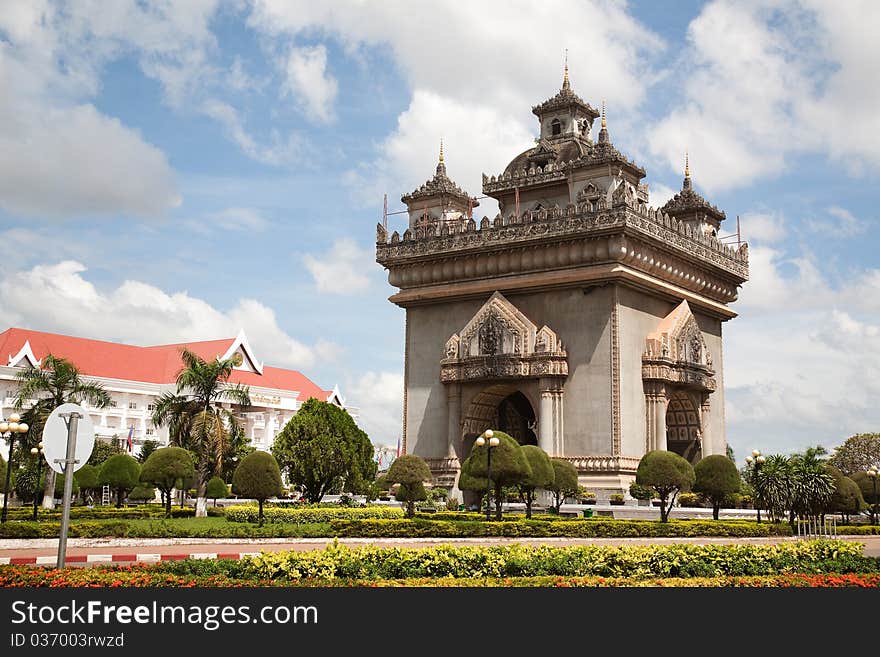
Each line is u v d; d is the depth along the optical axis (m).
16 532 31.84
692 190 65.00
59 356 95.00
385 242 60.19
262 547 31.80
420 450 57.75
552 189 60.19
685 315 55.91
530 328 53.56
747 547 23.00
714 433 60.66
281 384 112.88
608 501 49.28
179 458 46.97
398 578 19.80
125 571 18.73
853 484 47.97
